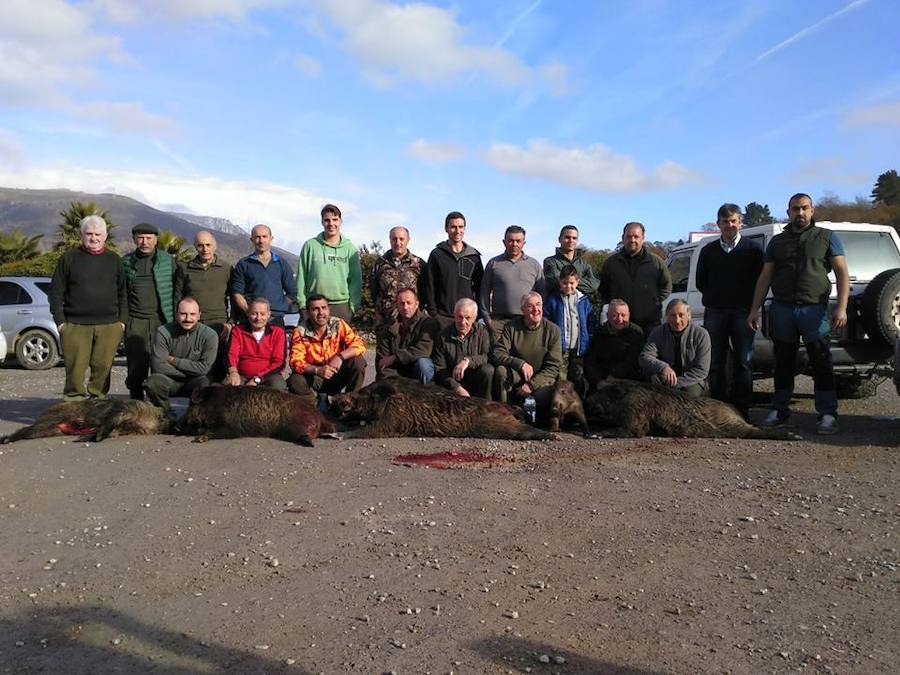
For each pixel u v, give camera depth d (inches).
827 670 120.0
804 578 157.2
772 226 378.9
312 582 154.8
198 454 269.6
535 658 123.4
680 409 301.1
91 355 337.4
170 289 353.4
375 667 120.7
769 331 322.0
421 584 153.1
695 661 122.7
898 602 145.3
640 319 350.9
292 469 246.5
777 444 286.2
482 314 357.4
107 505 210.4
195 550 174.2
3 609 144.2
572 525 189.8
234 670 120.1
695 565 163.9
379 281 360.8
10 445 287.0
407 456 264.8
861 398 400.5
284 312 372.8
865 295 335.3
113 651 126.8
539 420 325.4
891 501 210.1
